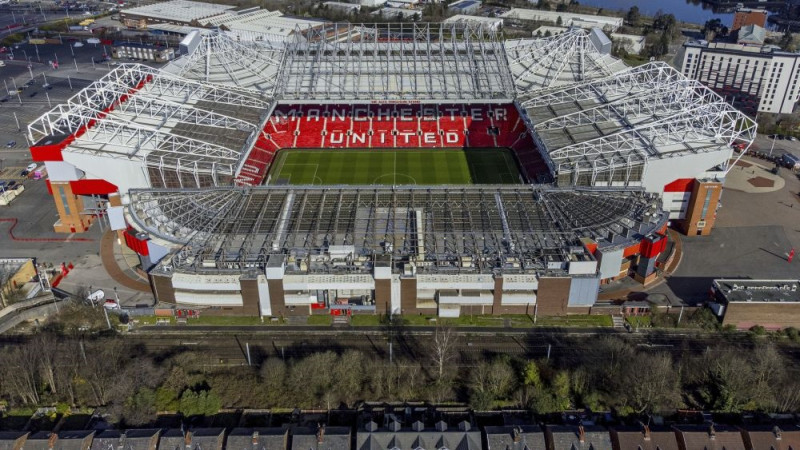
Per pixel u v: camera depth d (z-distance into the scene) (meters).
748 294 122.44
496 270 122.88
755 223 161.88
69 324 122.12
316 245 127.75
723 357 108.44
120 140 158.00
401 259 125.25
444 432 91.56
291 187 144.12
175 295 123.94
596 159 150.62
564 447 89.69
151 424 97.81
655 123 155.62
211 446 89.88
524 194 143.00
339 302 127.81
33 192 178.00
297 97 193.50
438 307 125.31
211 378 107.00
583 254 125.31
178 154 154.75
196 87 196.38
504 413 101.31
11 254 147.62
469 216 135.38
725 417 101.12
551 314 126.00
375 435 90.81
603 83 198.00
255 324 123.88
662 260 140.12
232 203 140.00
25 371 102.94
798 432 91.25
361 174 184.25
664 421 100.25
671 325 123.31
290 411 102.00
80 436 91.12
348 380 105.44
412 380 105.81
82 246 151.38
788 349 117.88
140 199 141.88
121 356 114.00
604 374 107.69
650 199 143.00
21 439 90.06
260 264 123.81
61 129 161.88
